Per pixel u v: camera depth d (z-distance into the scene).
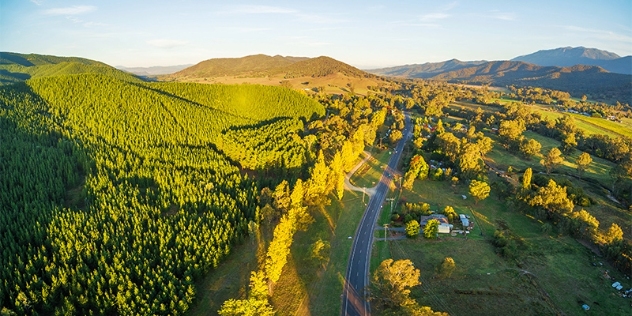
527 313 97.75
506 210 158.00
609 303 102.56
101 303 88.94
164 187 142.88
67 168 145.88
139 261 99.88
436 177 190.00
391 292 93.31
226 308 84.50
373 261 121.19
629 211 152.25
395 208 161.00
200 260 104.81
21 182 132.25
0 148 152.00
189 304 92.38
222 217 127.06
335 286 107.88
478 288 107.00
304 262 118.12
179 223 117.44
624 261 114.19
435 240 133.50
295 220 124.94
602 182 188.25
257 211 130.62
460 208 159.62
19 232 105.25
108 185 136.50
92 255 101.62
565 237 134.75
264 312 85.50
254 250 121.06
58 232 107.19
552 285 109.75
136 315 85.69
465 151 198.88
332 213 153.62
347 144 193.50
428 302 100.69
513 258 122.31
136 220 116.25
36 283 88.50
